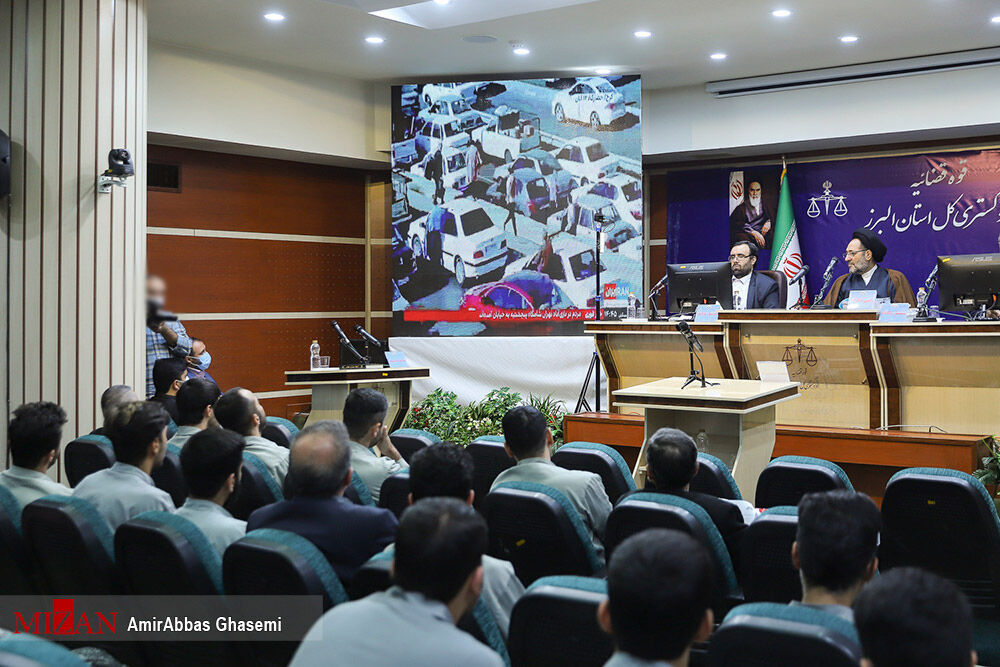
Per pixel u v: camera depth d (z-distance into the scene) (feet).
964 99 26.32
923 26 23.73
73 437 17.30
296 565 6.49
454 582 5.05
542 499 8.40
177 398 12.48
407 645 4.78
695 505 8.20
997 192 27.84
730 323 20.30
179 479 11.63
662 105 30.50
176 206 27.45
